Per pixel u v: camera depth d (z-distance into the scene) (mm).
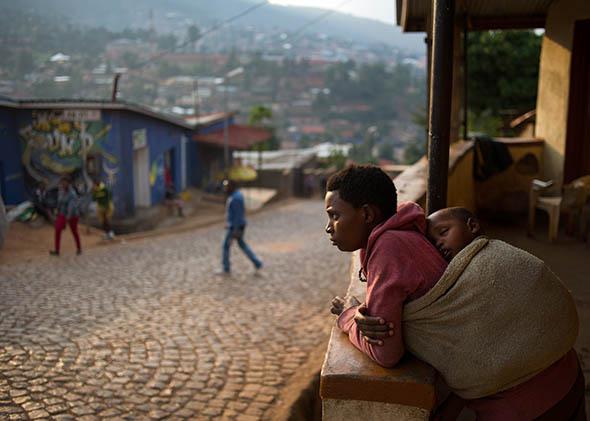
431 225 1969
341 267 10734
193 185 28359
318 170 32906
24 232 14328
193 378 5242
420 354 1852
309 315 7438
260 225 17875
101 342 6105
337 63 196875
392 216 1910
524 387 1810
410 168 6449
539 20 8008
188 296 8383
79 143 18250
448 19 3205
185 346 6098
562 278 5258
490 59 19203
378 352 1819
